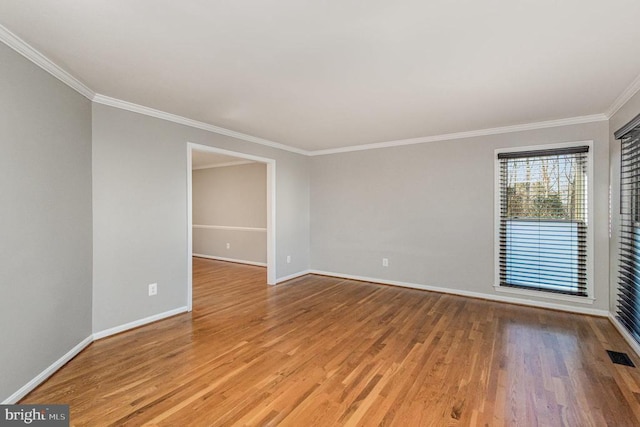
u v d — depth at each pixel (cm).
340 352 269
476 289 430
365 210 524
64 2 158
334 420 182
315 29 186
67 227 252
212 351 271
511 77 253
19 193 202
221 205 739
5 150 191
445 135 446
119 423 179
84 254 276
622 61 225
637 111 268
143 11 167
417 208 475
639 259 271
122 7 163
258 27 183
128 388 214
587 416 186
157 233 345
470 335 304
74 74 248
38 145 218
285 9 166
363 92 286
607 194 348
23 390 203
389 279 503
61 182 244
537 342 288
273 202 508
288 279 538
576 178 368
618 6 163
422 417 185
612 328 320
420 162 471
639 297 268
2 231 189
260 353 267
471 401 200
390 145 496
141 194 330
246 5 162
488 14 171
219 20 176
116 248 309
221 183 737
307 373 234
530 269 396
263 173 669
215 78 256
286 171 534
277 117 364
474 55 217
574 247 369
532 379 226
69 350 253
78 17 172
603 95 292
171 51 212
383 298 430
